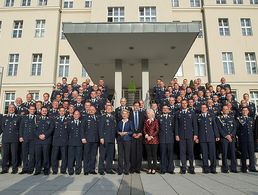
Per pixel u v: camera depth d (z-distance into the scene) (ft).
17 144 24.31
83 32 32.81
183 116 23.98
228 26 74.59
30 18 75.51
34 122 24.41
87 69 46.80
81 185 16.92
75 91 30.25
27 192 14.71
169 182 18.11
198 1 79.20
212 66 71.00
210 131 23.68
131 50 38.37
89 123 23.27
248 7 75.25
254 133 25.57
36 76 71.41
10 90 71.00
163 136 23.43
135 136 23.18
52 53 72.69
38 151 22.94
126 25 32.94
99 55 40.24
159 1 58.70
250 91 70.18
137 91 57.41
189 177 20.61
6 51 73.20
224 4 75.61
